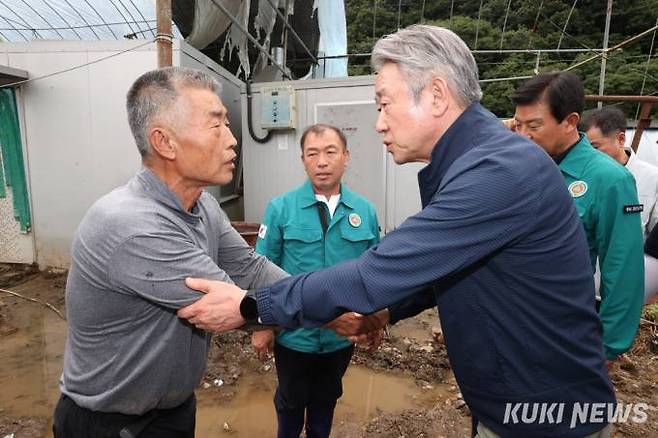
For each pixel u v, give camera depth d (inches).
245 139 199.2
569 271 40.3
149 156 46.2
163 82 43.9
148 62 191.9
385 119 45.4
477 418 45.7
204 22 232.8
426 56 42.1
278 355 78.0
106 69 194.1
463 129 42.5
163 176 47.1
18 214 207.5
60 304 172.4
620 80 601.9
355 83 182.4
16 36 309.7
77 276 44.7
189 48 188.2
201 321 43.8
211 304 43.3
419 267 38.1
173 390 48.8
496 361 41.5
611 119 113.3
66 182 203.8
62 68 195.9
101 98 195.9
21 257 212.5
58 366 126.7
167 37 137.7
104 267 42.2
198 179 46.8
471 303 41.2
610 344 67.8
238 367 126.2
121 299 43.5
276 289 42.9
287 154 194.9
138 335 45.2
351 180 185.5
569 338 41.0
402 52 42.9
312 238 78.4
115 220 41.9
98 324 44.9
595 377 42.6
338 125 183.9
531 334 40.3
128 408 47.1
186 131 44.0
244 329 45.8
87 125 198.5
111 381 45.9
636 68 600.7
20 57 196.7
